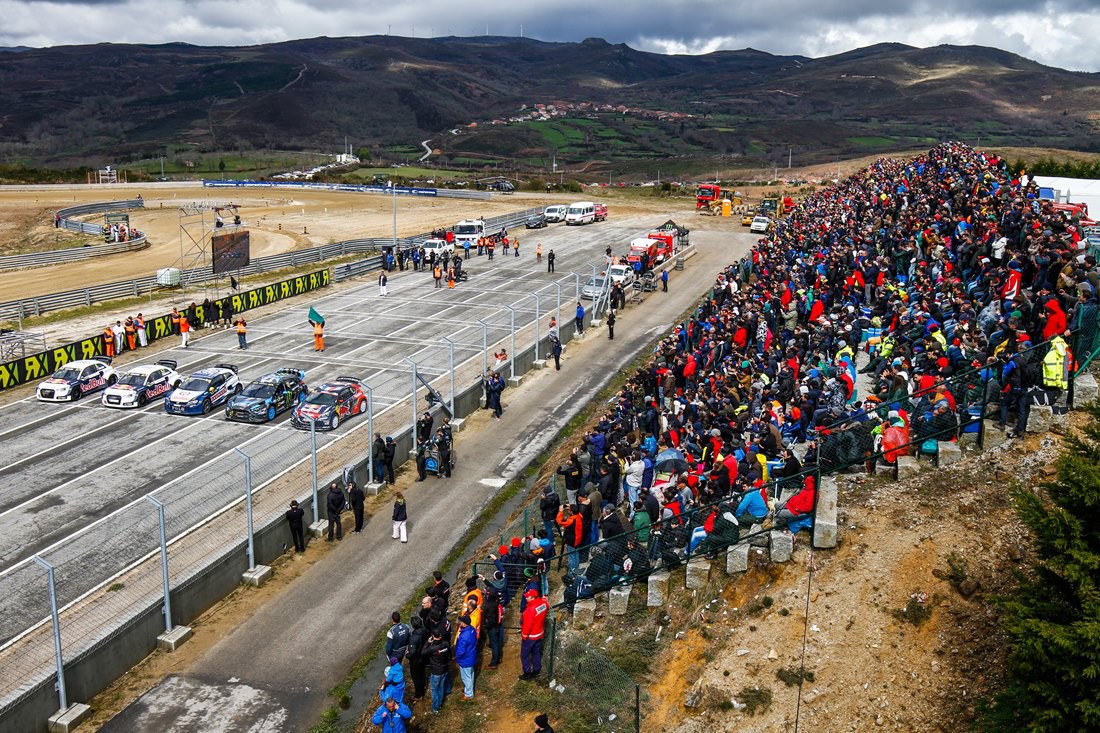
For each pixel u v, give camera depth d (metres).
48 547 23.89
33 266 67.69
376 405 36.00
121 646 19.22
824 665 14.14
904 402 18.12
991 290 24.20
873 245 36.69
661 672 15.52
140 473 29.00
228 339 47.12
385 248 67.94
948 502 16.06
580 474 22.70
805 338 28.16
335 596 22.61
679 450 21.69
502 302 55.66
